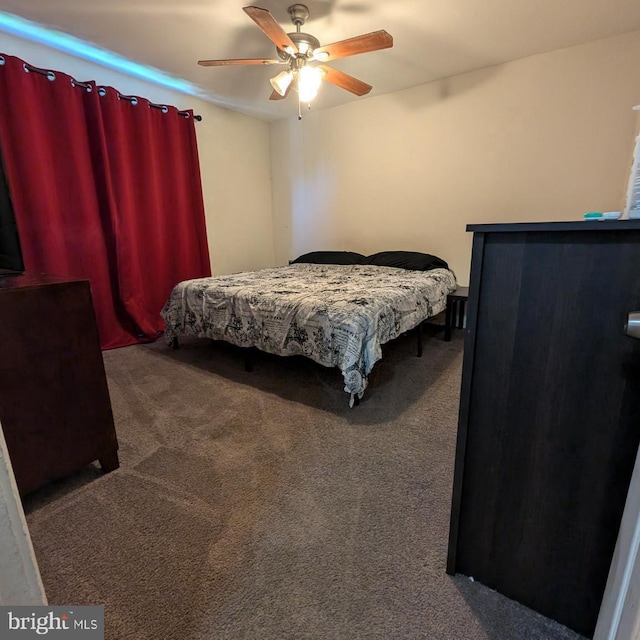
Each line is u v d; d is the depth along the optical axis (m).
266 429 1.83
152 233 3.39
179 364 2.76
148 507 1.32
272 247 4.92
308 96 2.53
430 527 1.21
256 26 2.44
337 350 1.95
